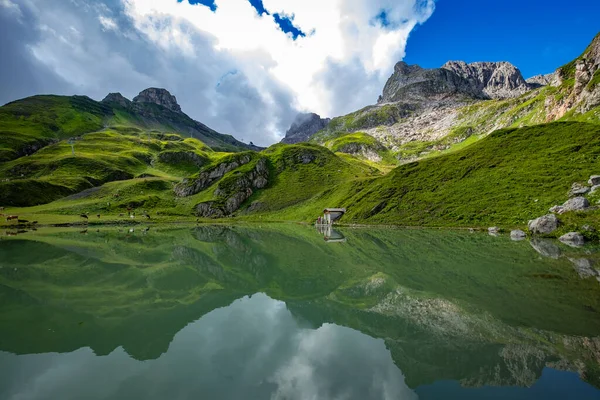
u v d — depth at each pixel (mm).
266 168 159625
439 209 68875
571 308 14875
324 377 9195
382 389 8469
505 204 59250
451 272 23469
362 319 14391
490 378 8984
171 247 43812
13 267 28422
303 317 14875
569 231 39875
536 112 186375
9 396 8148
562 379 8867
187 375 9344
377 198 87688
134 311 15961
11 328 13469
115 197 135500
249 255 36156
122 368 9836
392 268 26062
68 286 21469
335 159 175625
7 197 116562
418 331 12695
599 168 56906
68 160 171750
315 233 66125
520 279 20641
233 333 12953
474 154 85938
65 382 8938
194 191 146250
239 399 8023
